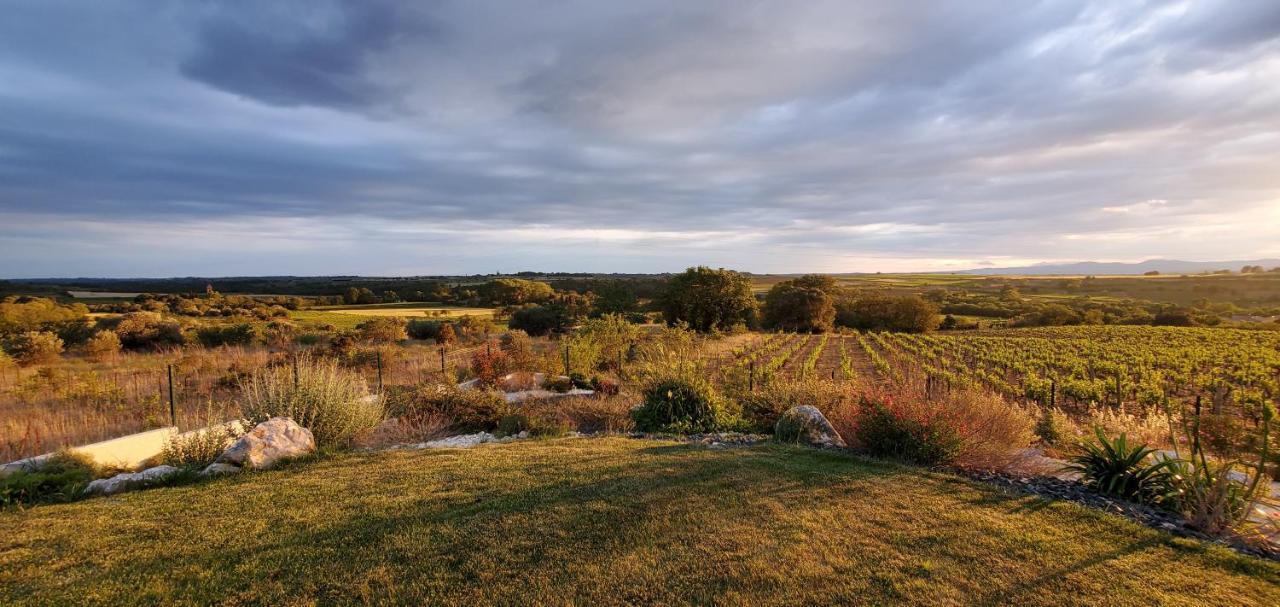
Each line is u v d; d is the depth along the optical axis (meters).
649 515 3.97
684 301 43.03
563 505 4.14
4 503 4.32
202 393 11.80
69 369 16.45
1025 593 3.03
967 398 6.88
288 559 3.28
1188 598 3.02
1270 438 4.64
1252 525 4.14
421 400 9.21
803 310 51.38
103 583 2.99
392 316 39.56
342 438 6.89
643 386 10.55
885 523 3.92
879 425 6.17
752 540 3.59
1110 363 22.86
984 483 5.06
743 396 10.34
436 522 3.81
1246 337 36.38
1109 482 4.99
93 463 5.73
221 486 4.70
